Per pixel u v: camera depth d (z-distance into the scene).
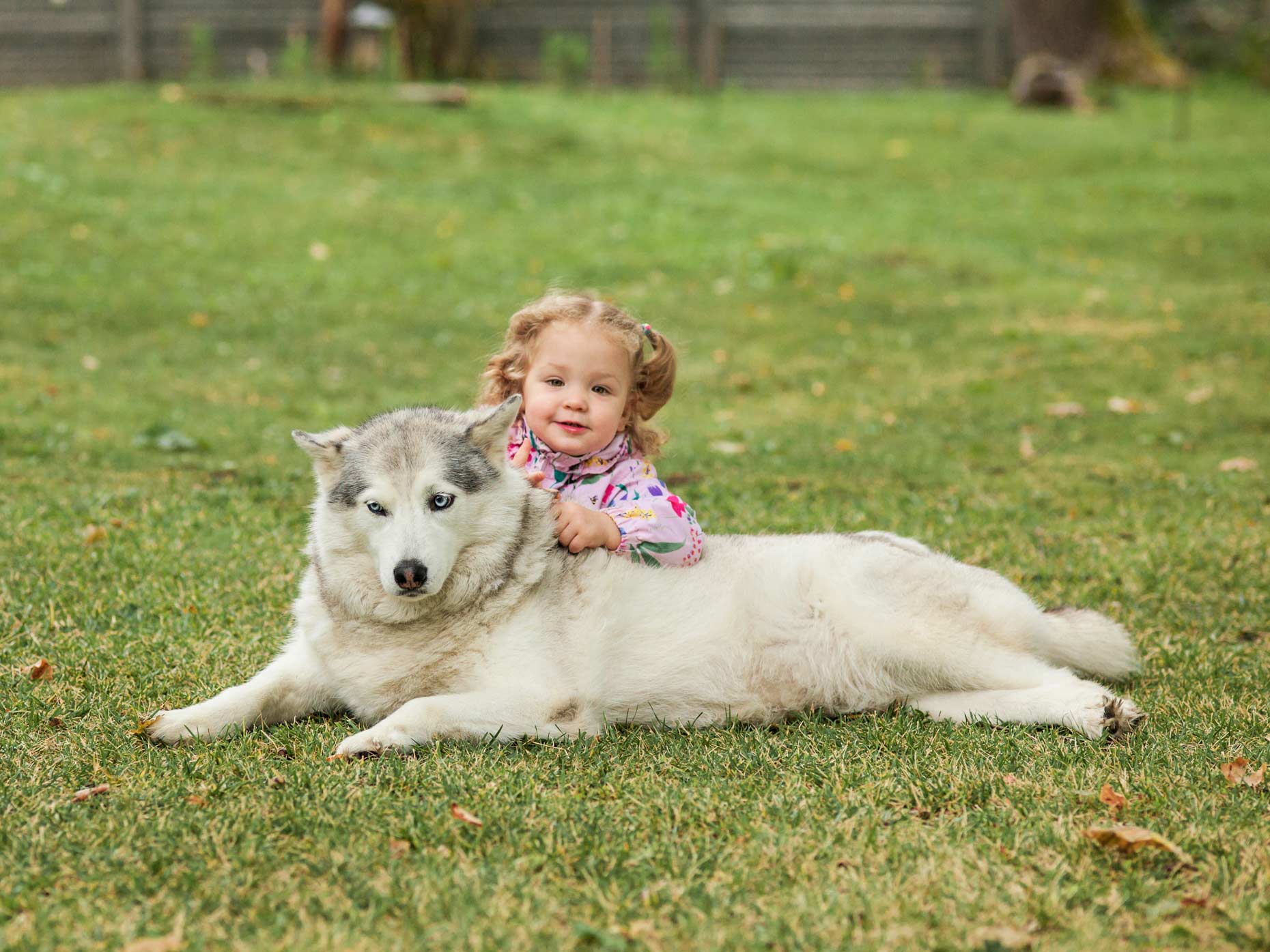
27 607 4.61
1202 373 9.88
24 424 7.90
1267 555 5.59
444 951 2.44
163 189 15.53
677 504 3.91
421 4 24.05
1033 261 13.96
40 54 23.66
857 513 6.29
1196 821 2.96
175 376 9.60
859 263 13.66
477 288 12.73
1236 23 28.25
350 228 14.60
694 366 10.42
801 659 3.86
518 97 21.81
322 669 3.70
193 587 4.89
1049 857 2.83
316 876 2.72
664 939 2.50
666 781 3.29
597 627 3.66
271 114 19.11
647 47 24.48
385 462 3.45
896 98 23.72
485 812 3.03
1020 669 3.83
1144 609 4.96
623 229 14.95
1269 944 2.45
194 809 3.04
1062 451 7.97
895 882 2.71
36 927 2.51
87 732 3.56
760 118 21.58
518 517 3.61
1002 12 24.75
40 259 12.65
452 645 3.57
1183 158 19.06
